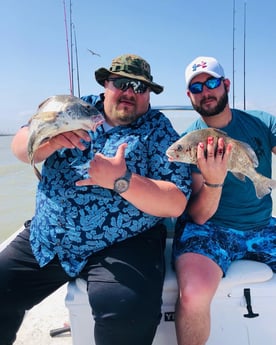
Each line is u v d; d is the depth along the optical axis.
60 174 2.04
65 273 1.97
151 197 1.79
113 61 2.21
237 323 1.90
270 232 2.32
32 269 1.98
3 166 9.22
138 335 1.63
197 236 2.15
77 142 1.68
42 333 2.41
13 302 1.95
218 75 2.35
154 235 2.05
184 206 1.93
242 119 2.49
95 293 1.70
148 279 1.73
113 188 1.72
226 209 2.34
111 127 2.24
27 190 6.72
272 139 2.43
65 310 2.67
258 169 2.41
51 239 1.95
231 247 2.18
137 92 2.11
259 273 1.94
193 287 1.76
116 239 1.95
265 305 1.88
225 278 1.91
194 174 2.27
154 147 2.04
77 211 1.93
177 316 1.82
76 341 1.88
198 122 2.60
